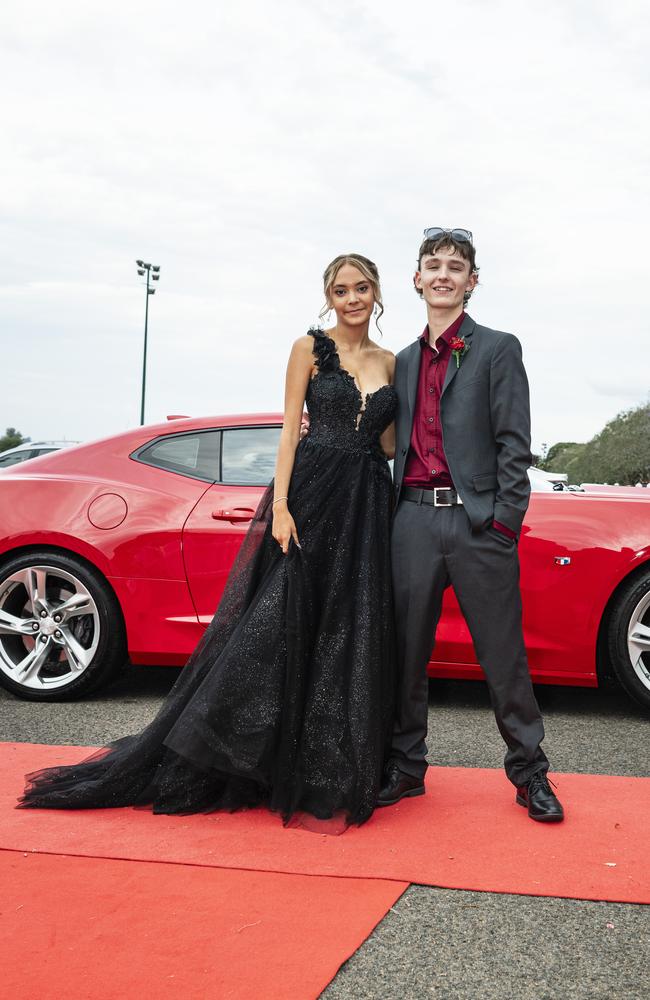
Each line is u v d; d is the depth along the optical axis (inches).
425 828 104.7
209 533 164.4
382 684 112.5
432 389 114.7
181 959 73.8
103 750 121.3
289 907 83.4
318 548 115.0
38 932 78.2
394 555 115.8
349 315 119.7
